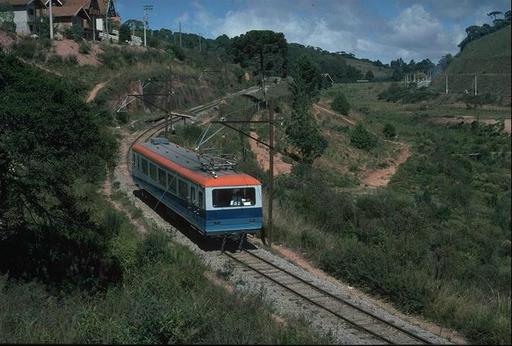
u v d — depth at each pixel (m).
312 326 12.48
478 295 11.73
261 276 17.05
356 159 29.31
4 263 16.92
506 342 9.89
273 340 10.21
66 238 19.05
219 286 15.30
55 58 59.91
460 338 11.69
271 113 20.91
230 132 47.97
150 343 10.62
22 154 15.58
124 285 15.30
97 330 10.96
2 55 16.30
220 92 77.50
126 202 26.77
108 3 83.06
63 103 16.09
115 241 18.52
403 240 15.88
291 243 20.98
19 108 14.78
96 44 68.94
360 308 14.07
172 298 13.72
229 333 10.39
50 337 10.50
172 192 22.98
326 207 23.38
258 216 20.02
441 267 12.97
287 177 32.34
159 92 65.19
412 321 13.44
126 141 44.66
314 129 39.38
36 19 66.75
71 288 15.10
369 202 19.58
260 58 88.94
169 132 47.25
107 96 56.34
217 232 19.58
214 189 19.42
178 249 18.47
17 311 12.39
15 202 17.52
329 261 18.09
